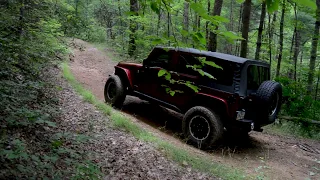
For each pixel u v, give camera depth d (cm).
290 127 771
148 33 1535
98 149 416
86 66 1260
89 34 2431
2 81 445
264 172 451
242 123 495
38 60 659
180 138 569
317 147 640
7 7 684
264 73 570
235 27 2084
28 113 400
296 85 889
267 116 506
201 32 199
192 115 536
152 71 638
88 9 2741
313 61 1065
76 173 316
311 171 484
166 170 391
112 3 2406
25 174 269
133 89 684
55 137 368
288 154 562
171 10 215
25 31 701
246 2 821
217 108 527
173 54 594
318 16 959
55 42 993
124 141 466
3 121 384
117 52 1802
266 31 1330
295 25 1139
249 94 507
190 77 557
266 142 630
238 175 412
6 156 261
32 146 354
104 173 348
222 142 583
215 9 997
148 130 569
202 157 467
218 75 523
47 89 646
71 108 588
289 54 1327
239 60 505
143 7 222
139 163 398
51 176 283
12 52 537
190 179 377
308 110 797
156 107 766
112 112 611
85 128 488
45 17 1002
